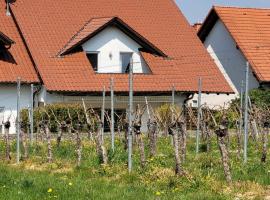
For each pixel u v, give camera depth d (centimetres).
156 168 3394
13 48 6962
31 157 4262
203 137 5072
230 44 8481
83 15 7606
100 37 7175
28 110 5731
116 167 3575
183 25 8000
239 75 8256
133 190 2919
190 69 7412
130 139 3569
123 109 6975
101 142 4031
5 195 2741
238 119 5212
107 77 6969
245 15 8581
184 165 3728
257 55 7994
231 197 2766
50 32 7219
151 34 7731
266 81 7669
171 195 2783
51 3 7594
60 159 4128
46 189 2900
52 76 6719
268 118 5194
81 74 6869
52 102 6706
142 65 7338
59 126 4672
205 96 8381
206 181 3027
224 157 3153
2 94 6638
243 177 3281
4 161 4147
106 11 7800
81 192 2841
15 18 7306
